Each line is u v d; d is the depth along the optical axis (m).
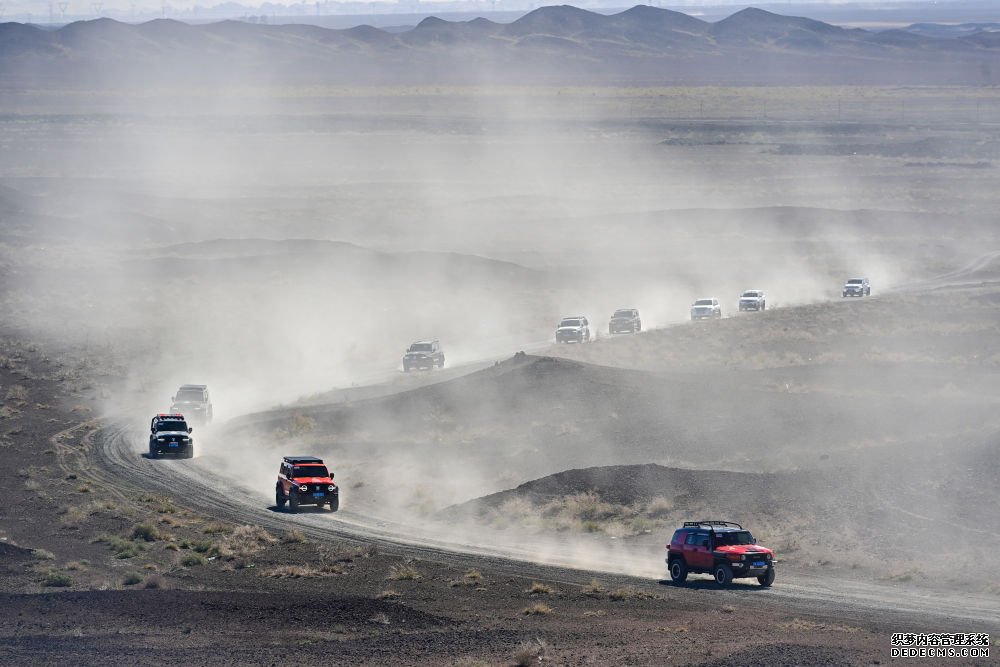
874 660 84.56
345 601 113.00
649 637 96.75
